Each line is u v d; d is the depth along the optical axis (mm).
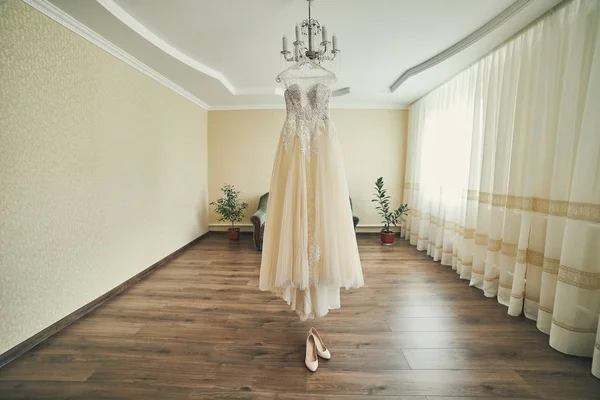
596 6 1596
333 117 4641
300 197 1513
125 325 1981
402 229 4691
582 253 1577
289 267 1507
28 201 1709
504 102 2287
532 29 2053
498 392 1374
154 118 3105
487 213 2559
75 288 2055
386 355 1657
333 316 2121
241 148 4738
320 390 1388
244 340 1811
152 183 3088
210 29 2270
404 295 2494
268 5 1943
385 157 4688
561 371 1516
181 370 1523
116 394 1354
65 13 1879
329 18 2117
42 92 1782
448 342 1787
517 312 2092
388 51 2680
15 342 1629
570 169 1713
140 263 2877
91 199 2209
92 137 2207
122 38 2252
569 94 1700
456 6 1956
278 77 1544
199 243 4297
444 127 3338
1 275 1565
